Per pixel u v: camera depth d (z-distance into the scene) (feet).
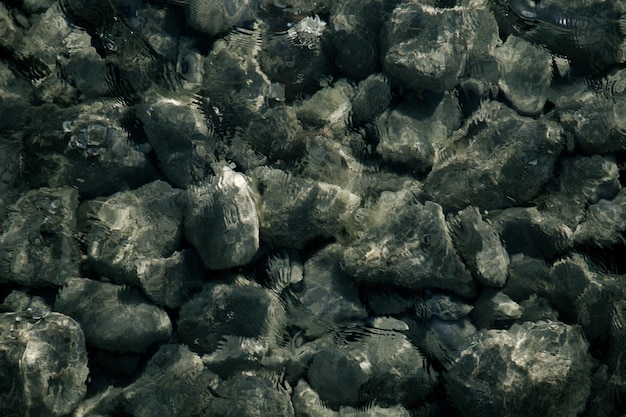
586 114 9.78
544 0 10.57
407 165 9.80
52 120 9.48
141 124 9.50
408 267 8.77
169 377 8.17
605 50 10.34
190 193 9.05
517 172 9.47
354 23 10.21
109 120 9.48
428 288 8.89
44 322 8.11
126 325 8.32
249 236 8.71
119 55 9.97
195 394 8.09
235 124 9.67
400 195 9.45
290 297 8.77
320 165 9.55
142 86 9.84
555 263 9.14
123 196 9.15
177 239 8.91
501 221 9.36
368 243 8.83
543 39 10.43
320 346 8.46
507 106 10.01
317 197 9.06
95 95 9.78
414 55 9.77
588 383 8.48
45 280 8.63
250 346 8.38
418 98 10.03
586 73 10.29
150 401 8.02
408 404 8.33
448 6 10.71
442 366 8.42
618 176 9.66
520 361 8.25
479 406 8.14
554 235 9.25
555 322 8.67
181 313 8.57
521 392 8.13
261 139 9.65
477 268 8.78
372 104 10.03
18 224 8.84
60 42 10.06
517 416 8.11
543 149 9.55
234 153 9.51
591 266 9.09
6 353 7.79
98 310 8.43
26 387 7.67
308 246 9.16
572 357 8.40
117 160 9.25
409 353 8.45
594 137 9.68
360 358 8.37
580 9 10.41
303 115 9.91
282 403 8.07
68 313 8.42
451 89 10.04
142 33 10.09
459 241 8.99
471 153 9.58
